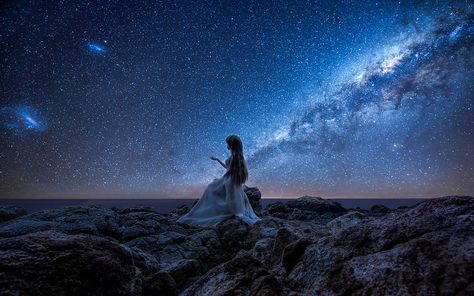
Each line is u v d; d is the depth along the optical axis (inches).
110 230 169.8
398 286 51.5
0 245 76.9
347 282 58.3
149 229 182.1
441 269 50.4
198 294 75.0
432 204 70.1
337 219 131.2
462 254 51.6
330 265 66.7
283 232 106.3
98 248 85.0
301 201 317.7
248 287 66.8
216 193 254.2
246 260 76.8
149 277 102.1
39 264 72.6
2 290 64.9
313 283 65.1
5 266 69.3
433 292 47.4
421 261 53.9
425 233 61.6
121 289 81.0
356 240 69.4
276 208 314.7
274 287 62.6
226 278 73.6
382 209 291.7
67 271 73.9
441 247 55.3
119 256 86.7
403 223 67.5
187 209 308.3
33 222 148.6
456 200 68.1
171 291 100.7
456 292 45.6
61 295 69.8
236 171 252.1
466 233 56.7
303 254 78.6
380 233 67.6
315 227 147.7
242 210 242.7
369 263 59.8
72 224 157.9
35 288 68.2
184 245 171.0
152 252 158.9
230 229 200.4
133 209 240.5
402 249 58.6
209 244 181.8
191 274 126.0
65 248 79.9
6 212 184.4
